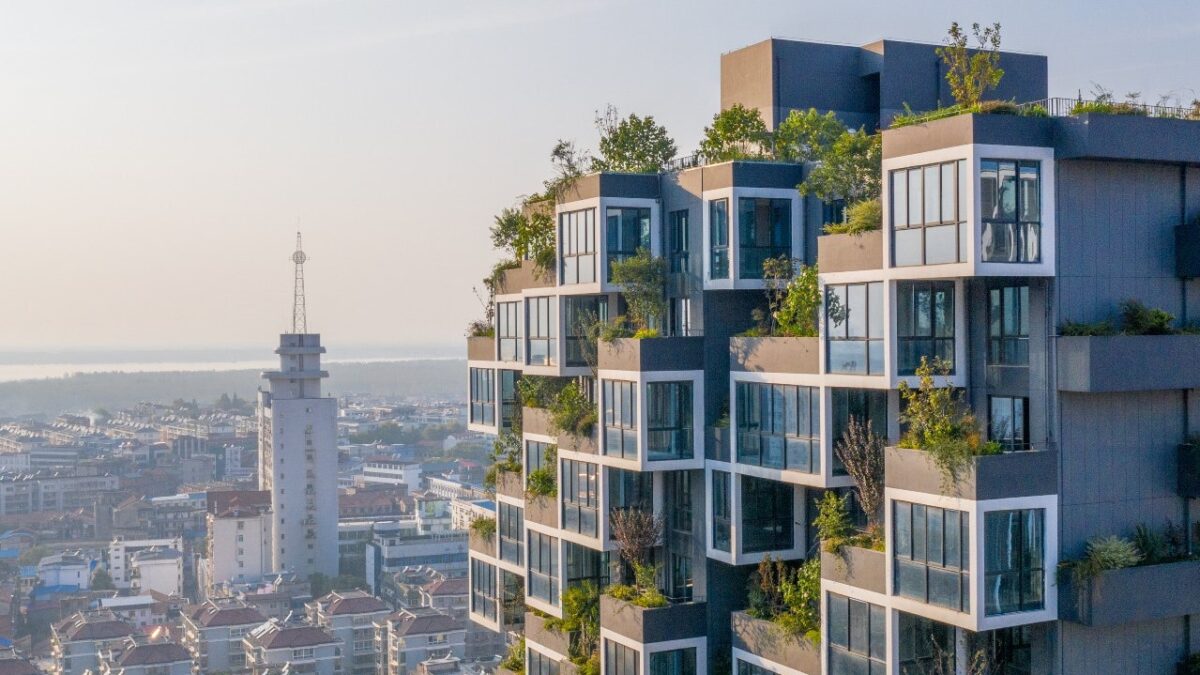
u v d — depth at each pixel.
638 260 34.12
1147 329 24.98
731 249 31.97
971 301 26.62
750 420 31.30
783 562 32.06
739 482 31.64
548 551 38.00
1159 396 25.88
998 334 25.98
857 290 27.53
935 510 24.58
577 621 36.44
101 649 176.25
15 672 170.62
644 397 32.34
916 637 25.91
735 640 31.55
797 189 32.50
